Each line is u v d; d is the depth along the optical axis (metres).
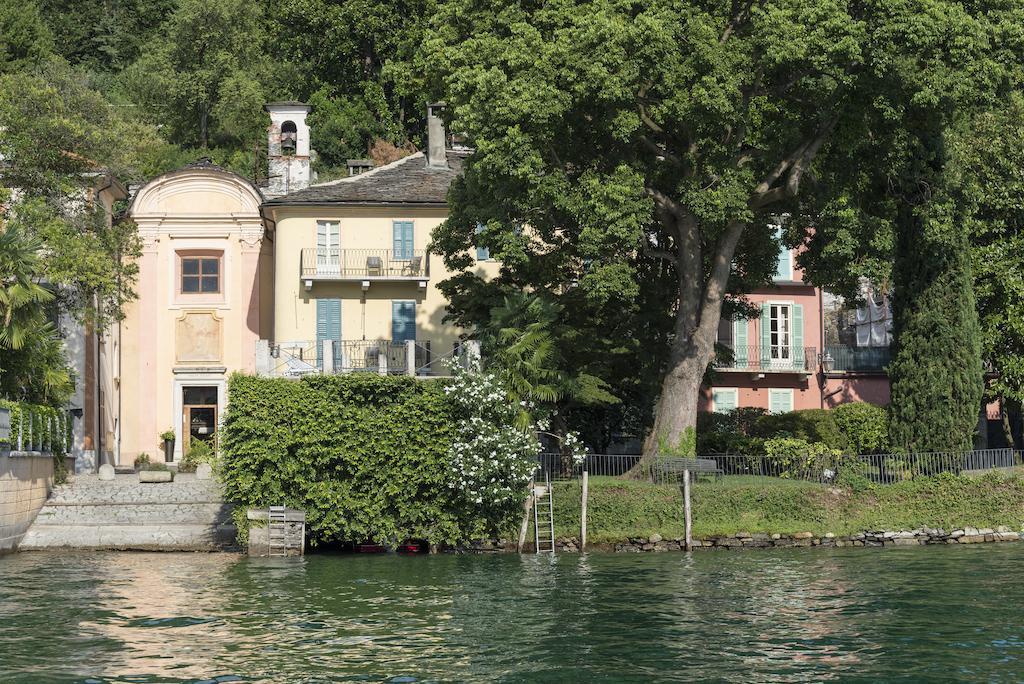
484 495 38.59
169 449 56.28
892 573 33.66
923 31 38.25
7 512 38.78
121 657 22.30
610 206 39.19
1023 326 47.72
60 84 52.94
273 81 84.25
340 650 22.94
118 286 49.28
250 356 56.50
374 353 43.16
